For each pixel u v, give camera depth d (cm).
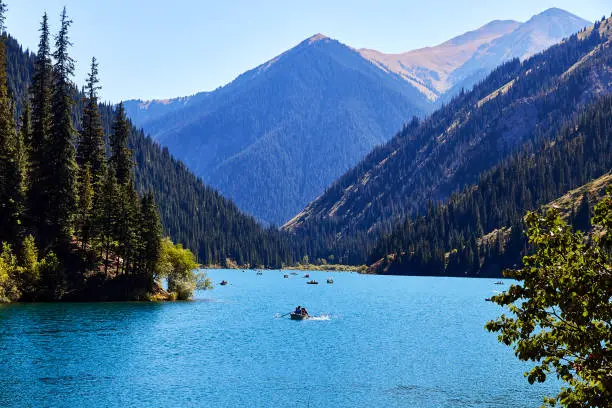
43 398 4325
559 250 1956
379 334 7906
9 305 9306
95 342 6538
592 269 1881
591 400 1861
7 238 10138
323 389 4841
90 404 4219
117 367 5381
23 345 6159
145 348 6353
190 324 8375
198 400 4412
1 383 4678
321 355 6288
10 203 10131
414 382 5128
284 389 4822
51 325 7550
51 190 10500
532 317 1980
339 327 8619
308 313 10638
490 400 4584
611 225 1902
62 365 5362
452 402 4516
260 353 6334
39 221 10644
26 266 9888
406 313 10869
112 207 10800
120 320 8381
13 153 10331
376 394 4722
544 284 1934
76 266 10681
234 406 4300
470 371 5581
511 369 5684
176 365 5578
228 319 9194
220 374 5275
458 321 9556
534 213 2027
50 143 10538
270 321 9150
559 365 1944
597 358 1800
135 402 4303
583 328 1902
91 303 10212
